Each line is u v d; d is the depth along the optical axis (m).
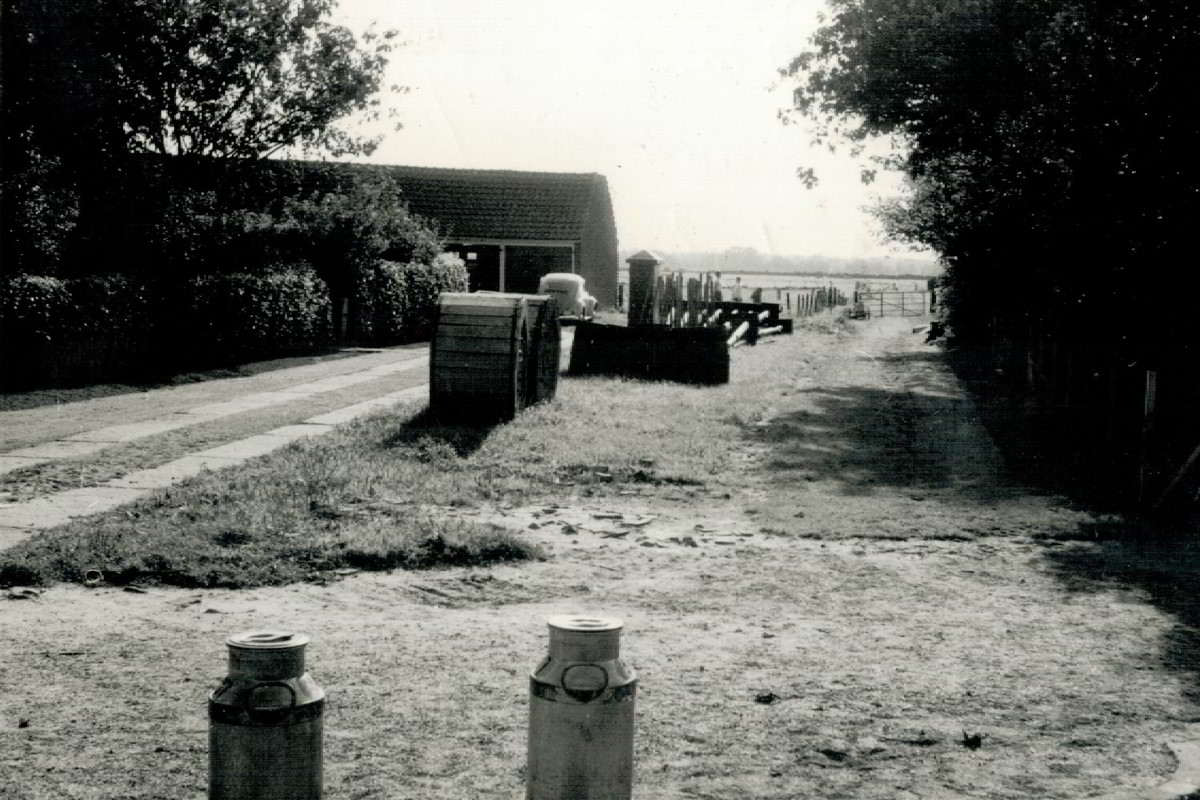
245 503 12.62
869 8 28.48
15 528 11.69
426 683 7.38
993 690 7.52
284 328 32.19
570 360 28.05
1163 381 16.30
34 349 22.92
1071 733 6.71
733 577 10.84
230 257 31.84
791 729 6.65
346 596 9.89
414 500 13.81
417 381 26.58
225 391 24.27
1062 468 17.34
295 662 4.39
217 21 32.41
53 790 5.56
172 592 9.89
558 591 10.20
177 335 27.31
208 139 33.97
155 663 7.72
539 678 4.59
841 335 50.81
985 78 25.75
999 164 26.33
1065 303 22.23
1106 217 20.50
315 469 14.76
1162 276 20.00
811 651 8.35
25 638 8.29
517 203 62.50
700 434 19.70
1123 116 20.03
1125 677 7.87
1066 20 21.36
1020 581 10.87
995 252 28.58
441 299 19.38
